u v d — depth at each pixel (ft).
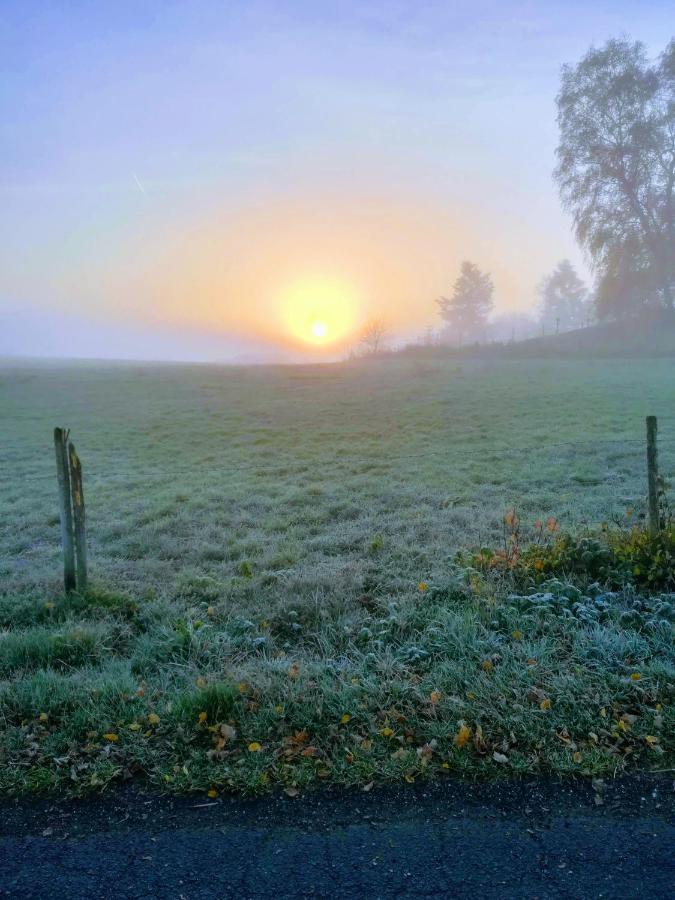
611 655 12.41
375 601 17.19
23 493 38.42
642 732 10.21
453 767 9.52
